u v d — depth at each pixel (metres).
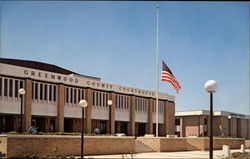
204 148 40.97
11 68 37.12
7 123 38.25
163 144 35.19
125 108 50.62
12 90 37.16
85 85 44.69
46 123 41.19
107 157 24.94
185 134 65.69
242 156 28.11
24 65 44.41
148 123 53.78
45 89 40.53
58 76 41.72
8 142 21.77
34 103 39.12
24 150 22.67
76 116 43.50
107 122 47.91
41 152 23.72
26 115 37.72
